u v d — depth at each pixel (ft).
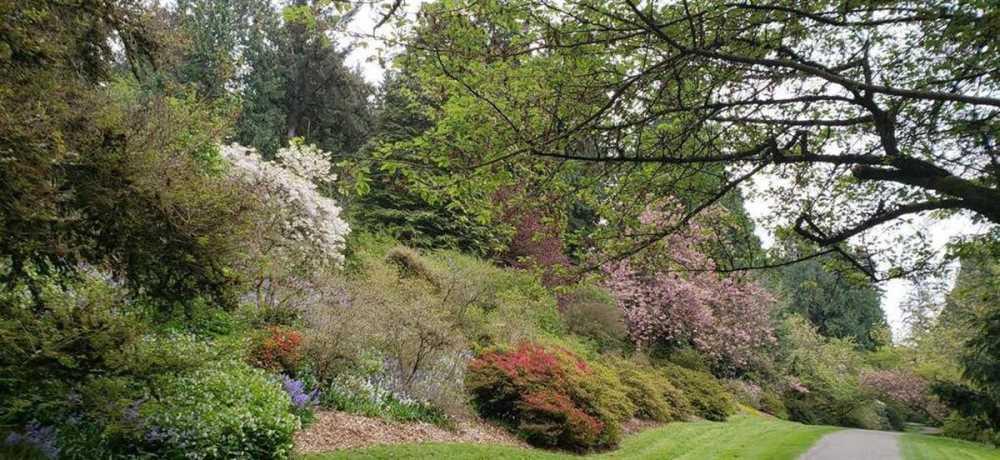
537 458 28.45
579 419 32.78
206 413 18.02
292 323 30.09
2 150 9.25
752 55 12.71
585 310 59.82
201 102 19.67
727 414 55.36
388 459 22.61
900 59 14.82
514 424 34.71
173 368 12.94
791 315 103.19
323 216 39.75
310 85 84.64
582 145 12.63
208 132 18.43
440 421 30.60
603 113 12.33
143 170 11.48
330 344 27.71
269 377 24.18
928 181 12.47
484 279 47.47
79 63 14.07
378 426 26.63
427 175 12.90
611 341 59.67
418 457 23.62
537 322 51.96
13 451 13.60
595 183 13.99
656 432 42.04
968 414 48.14
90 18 13.85
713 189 15.24
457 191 12.83
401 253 48.24
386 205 60.13
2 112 9.30
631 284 65.57
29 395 12.11
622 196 15.24
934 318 82.79
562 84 11.78
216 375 20.63
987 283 25.31
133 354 12.17
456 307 42.22
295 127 84.94
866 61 14.16
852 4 11.55
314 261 37.14
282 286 31.83
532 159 12.77
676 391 52.16
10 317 10.80
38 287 11.78
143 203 11.33
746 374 75.10
